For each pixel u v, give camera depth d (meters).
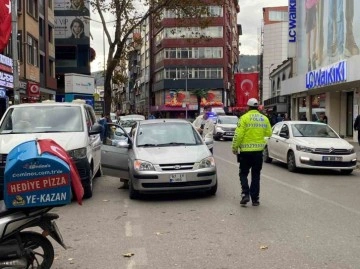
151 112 94.69
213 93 82.19
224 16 81.44
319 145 13.68
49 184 4.68
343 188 11.07
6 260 4.75
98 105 37.00
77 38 58.31
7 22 19.59
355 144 25.56
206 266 5.40
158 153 9.76
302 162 13.72
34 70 36.59
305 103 40.38
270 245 6.21
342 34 28.58
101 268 5.41
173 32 29.27
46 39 42.16
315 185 11.55
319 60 33.53
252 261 5.55
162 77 84.75
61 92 58.47
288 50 42.00
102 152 10.84
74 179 4.84
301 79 34.69
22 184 4.62
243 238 6.57
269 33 94.75
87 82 38.50
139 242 6.47
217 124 32.09
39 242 5.00
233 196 9.96
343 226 7.22
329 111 33.03
